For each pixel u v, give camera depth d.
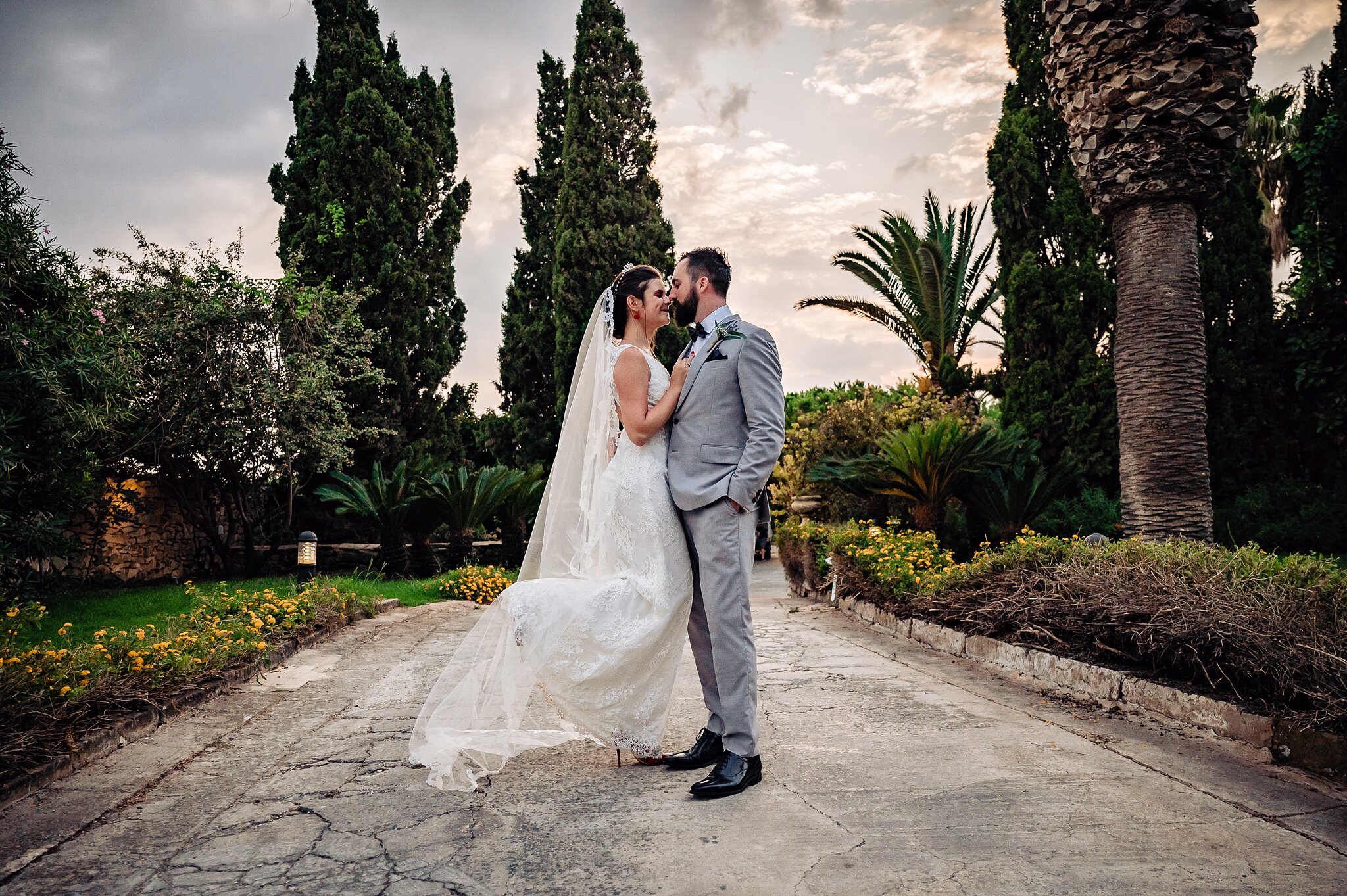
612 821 2.51
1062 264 12.92
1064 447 12.48
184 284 11.46
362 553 13.96
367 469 15.25
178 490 11.92
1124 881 2.02
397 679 4.82
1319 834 2.30
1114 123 6.50
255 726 3.76
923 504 10.59
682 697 4.23
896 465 10.16
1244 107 6.34
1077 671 4.11
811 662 5.16
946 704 3.95
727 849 2.27
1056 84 6.92
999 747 3.19
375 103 15.51
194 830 2.48
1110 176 6.52
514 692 3.02
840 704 3.99
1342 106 11.39
